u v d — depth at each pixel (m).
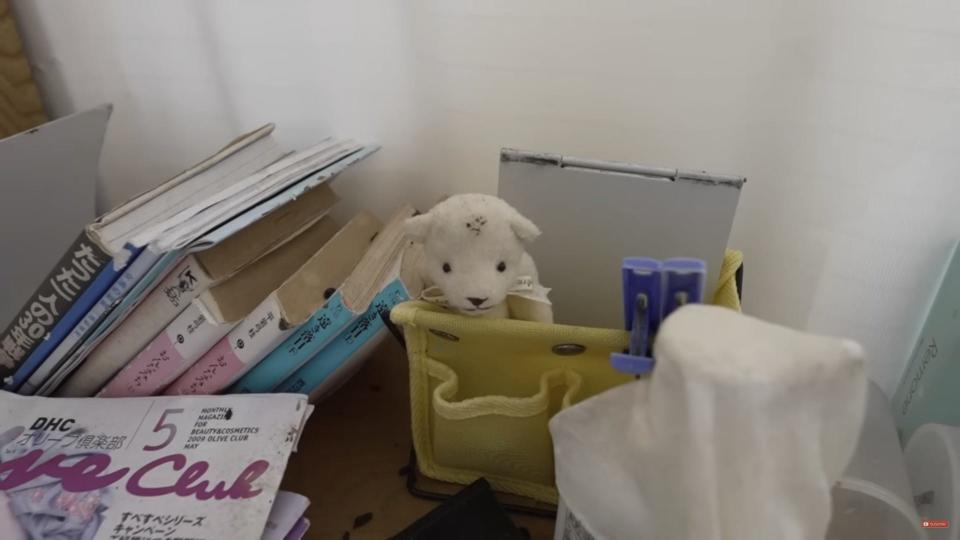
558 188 0.48
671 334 0.28
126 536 0.40
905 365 0.59
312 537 0.48
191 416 0.48
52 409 0.49
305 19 0.56
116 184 0.70
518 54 0.54
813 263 0.56
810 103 0.50
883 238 0.54
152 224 0.46
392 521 0.49
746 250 0.57
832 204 0.53
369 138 0.61
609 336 0.40
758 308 0.60
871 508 0.41
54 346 0.50
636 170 0.46
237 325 0.47
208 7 0.58
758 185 0.54
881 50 0.47
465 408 0.45
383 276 0.50
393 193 0.63
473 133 0.58
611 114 0.54
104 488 0.43
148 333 0.49
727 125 0.53
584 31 0.52
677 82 0.52
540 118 0.56
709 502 0.28
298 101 0.61
